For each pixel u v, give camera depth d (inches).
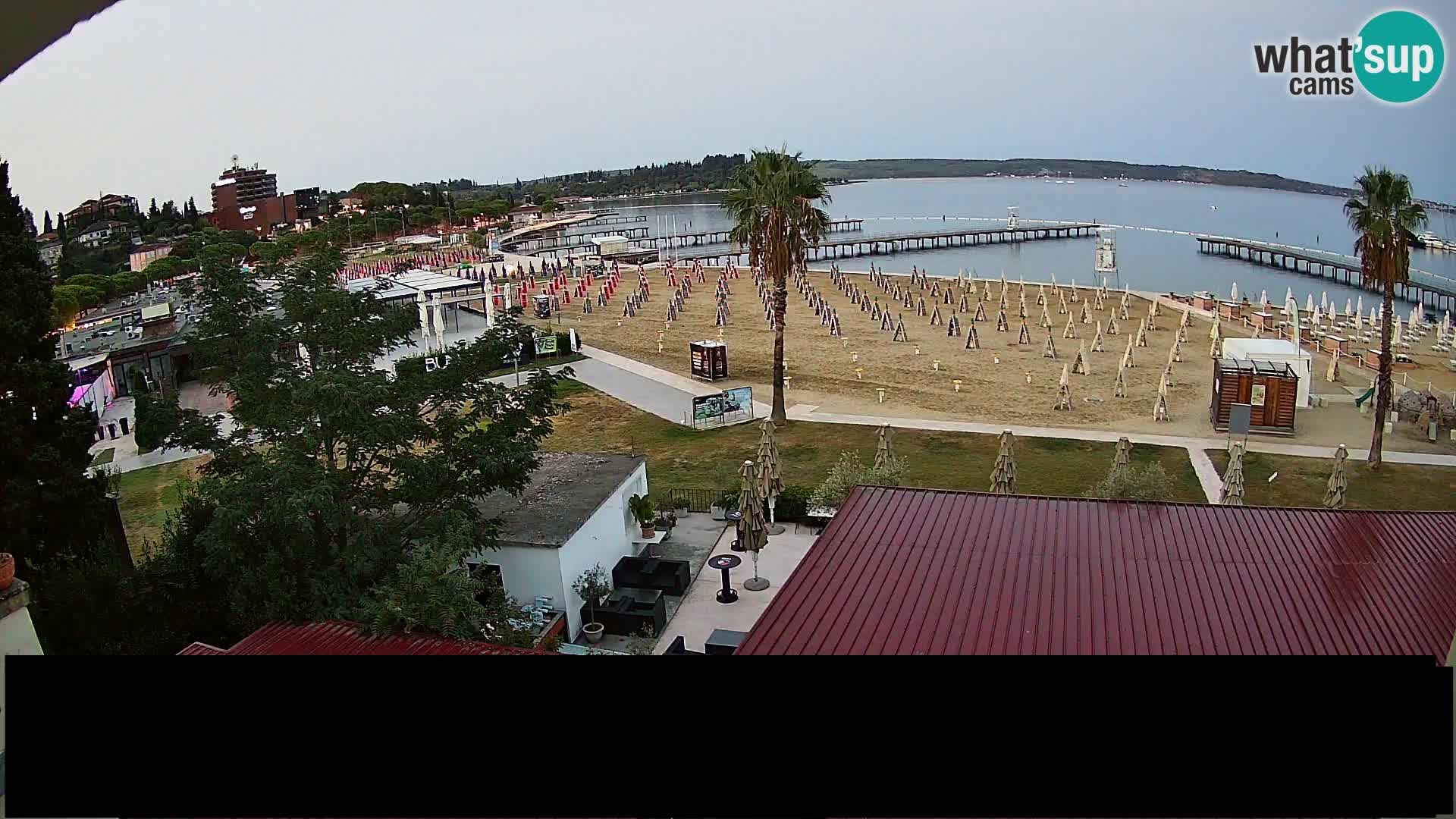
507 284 3713.1
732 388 1964.8
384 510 889.5
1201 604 514.9
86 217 6382.9
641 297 3410.4
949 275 4724.4
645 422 1713.8
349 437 803.4
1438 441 1475.1
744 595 972.6
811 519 1154.7
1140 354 2244.1
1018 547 601.3
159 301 3011.8
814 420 1683.1
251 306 880.9
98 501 874.8
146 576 788.6
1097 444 1491.1
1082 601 519.8
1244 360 1662.2
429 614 657.0
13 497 804.0
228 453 831.7
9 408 818.8
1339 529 611.2
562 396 1926.7
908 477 1346.0
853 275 4143.7
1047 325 2650.1
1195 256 5639.8
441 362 991.0
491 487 889.5
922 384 1967.3
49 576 805.9
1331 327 2600.9
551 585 905.5
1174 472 1348.4
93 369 1916.8
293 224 7760.8
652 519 1108.5
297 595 730.2
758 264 1617.9
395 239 6894.7
